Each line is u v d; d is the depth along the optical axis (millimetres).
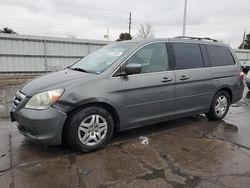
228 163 3527
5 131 4719
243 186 2951
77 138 3660
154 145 4129
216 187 2928
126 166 3395
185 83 4719
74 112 3625
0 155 3678
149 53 4352
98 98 3686
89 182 2998
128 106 4043
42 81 3887
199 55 5074
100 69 4035
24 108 3553
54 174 3164
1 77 14398
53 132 3480
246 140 4441
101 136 3896
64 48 17281
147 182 3014
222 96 5574
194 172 3264
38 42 16266
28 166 3357
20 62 15898
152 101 4305
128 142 4238
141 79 4125
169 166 3416
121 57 4059
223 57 5570
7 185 2910
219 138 4516
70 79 3770
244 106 7320
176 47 4750
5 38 15156
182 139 4422
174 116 4723
